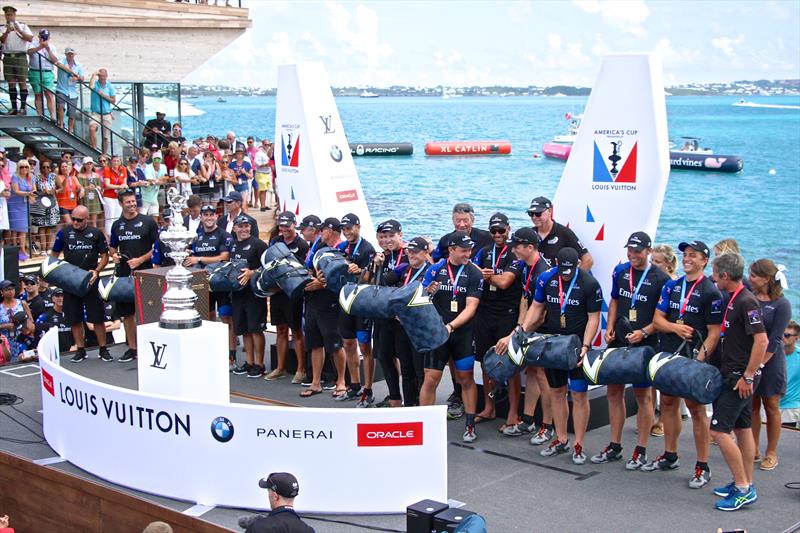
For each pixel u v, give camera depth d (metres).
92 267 10.52
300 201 11.79
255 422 6.48
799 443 8.04
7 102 15.34
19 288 12.93
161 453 6.81
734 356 6.48
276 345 9.83
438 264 7.90
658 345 7.32
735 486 6.53
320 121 11.52
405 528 6.22
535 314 7.61
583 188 8.92
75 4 17.61
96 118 16.72
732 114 127.56
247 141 19.61
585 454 7.62
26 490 7.63
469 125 100.38
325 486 6.47
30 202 14.00
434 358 7.62
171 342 7.03
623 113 8.61
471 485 6.95
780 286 6.87
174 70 19.52
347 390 8.98
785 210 36.19
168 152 17.08
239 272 9.50
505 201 36.78
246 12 20.53
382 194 38.78
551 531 6.11
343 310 8.07
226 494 6.64
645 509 6.49
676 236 30.80
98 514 7.09
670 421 7.19
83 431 7.35
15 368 10.63
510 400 8.11
